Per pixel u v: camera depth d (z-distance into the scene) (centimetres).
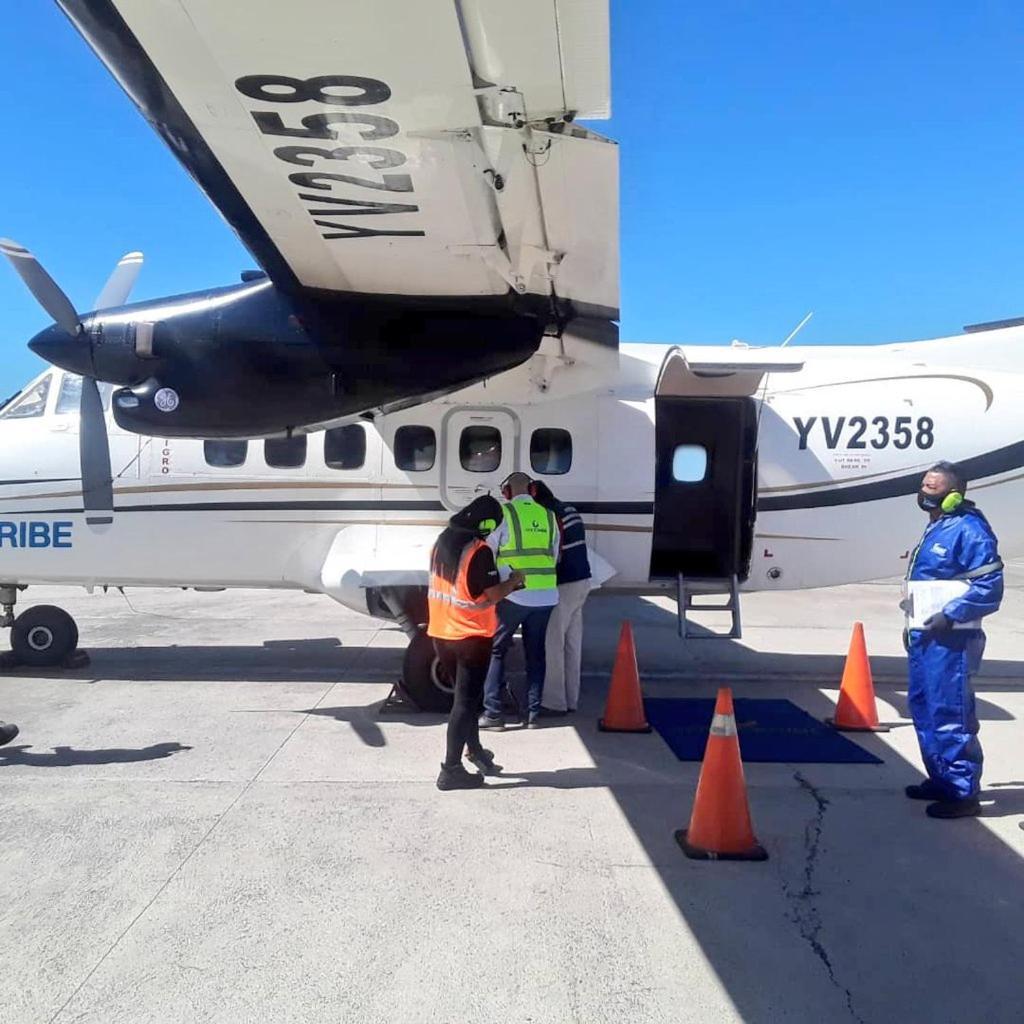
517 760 584
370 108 357
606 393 777
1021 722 703
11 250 588
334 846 445
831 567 800
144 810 489
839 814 498
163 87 345
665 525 828
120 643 984
